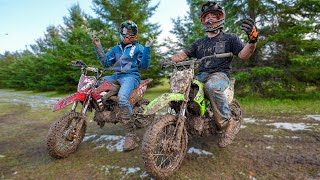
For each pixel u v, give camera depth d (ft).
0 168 9.57
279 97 24.52
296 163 8.64
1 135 14.56
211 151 10.09
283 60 24.80
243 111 18.17
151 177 8.18
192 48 11.18
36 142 12.89
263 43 23.39
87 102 10.98
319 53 23.02
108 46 40.73
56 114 21.30
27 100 35.70
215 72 10.03
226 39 10.09
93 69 11.49
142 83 13.30
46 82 54.13
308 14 23.73
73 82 49.62
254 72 22.82
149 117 14.26
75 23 62.13
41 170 9.22
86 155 10.52
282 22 24.88
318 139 10.91
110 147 11.39
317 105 19.04
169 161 8.59
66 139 10.14
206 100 9.34
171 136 8.21
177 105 9.05
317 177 7.63
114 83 12.28
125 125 11.14
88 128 15.15
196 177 7.98
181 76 8.69
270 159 9.06
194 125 8.85
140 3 42.73
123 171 8.77
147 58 12.23
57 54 50.83
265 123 14.08
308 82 25.05
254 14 25.03
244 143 10.84
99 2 40.73
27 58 78.02
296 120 14.47
